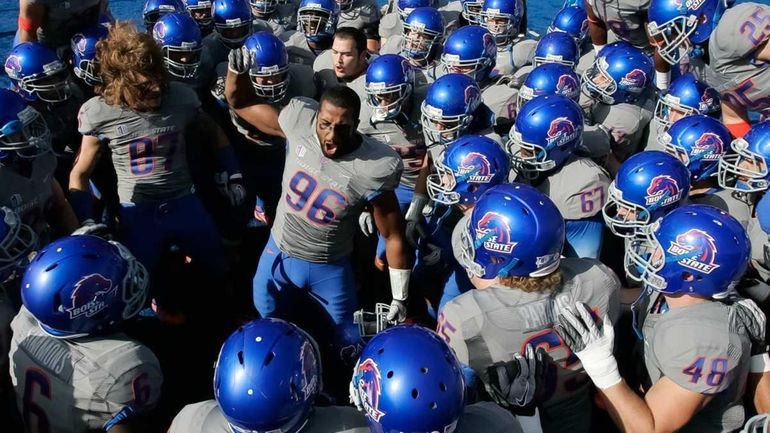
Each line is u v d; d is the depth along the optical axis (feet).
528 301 9.24
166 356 15.29
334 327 13.74
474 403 8.95
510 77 20.11
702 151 14.12
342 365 13.84
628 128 17.60
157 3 21.86
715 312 8.55
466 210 13.34
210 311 16.38
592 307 9.48
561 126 13.11
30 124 12.31
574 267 9.85
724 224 8.61
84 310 8.80
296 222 12.66
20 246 11.10
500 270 9.43
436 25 21.27
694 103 16.66
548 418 10.02
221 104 20.04
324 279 13.25
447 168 13.00
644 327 9.59
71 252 8.95
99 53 13.43
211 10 21.81
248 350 7.43
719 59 15.07
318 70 20.25
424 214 15.47
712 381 8.17
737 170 13.38
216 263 15.83
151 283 15.26
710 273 8.48
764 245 12.39
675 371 8.34
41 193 12.96
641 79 17.39
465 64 18.71
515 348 9.21
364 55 18.70
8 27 35.09
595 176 13.34
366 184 12.02
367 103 17.42
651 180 12.32
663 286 8.96
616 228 14.28
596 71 17.92
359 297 17.34
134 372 8.95
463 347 9.23
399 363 7.30
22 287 8.92
